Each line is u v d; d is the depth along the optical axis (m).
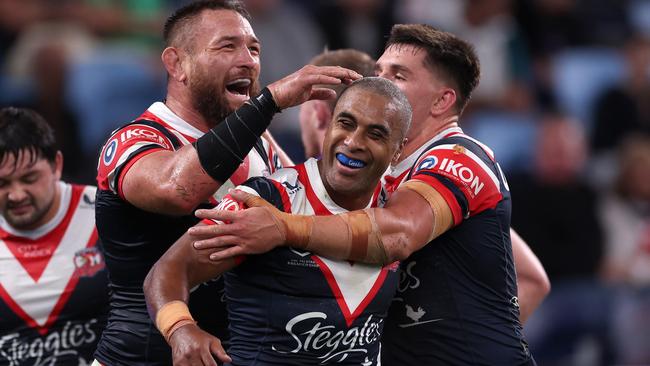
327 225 11.84
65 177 28.34
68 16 32.16
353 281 12.16
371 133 11.84
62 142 29.38
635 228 29.94
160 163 12.83
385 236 12.00
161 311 11.70
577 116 35.81
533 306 16.00
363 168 11.91
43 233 16.20
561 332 26.44
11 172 15.62
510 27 35.50
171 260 11.92
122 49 32.38
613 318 26.98
